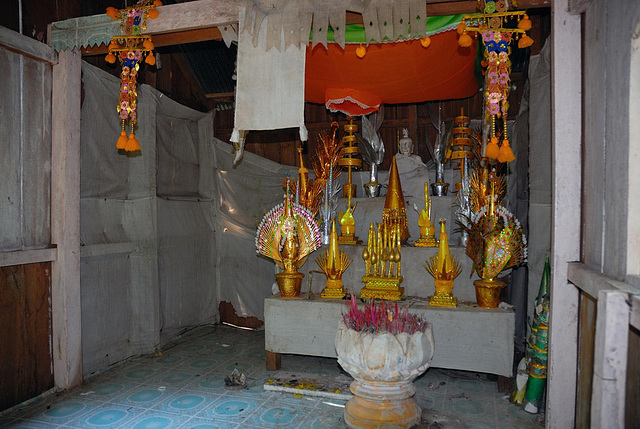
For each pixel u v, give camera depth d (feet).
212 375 12.45
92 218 12.72
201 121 17.51
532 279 11.62
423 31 8.70
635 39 5.51
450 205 13.73
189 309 16.46
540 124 11.05
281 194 17.21
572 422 8.35
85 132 12.46
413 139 16.11
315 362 13.60
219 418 9.91
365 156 14.90
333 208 14.08
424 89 12.86
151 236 14.32
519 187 14.42
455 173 15.02
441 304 11.73
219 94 17.58
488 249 11.46
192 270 16.61
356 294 13.37
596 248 7.08
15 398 10.42
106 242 13.12
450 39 10.17
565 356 8.36
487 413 10.14
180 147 16.39
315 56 11.20
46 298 11.30
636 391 5.41
